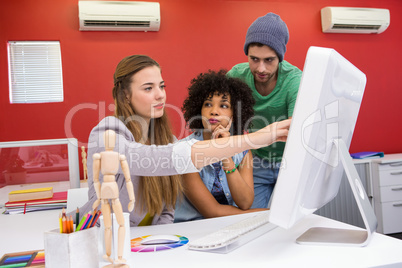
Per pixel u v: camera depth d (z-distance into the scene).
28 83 3.24
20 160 1.82
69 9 3.18
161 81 1.17
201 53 3.41
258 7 3.52
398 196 3.19
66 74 3.18
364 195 0.84
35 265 0.73
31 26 3.13
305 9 3.62
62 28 3.17
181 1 3.38
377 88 3.83
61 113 3.18
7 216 1.39
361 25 3.63
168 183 1.16
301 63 3.62
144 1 3.30
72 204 1.44
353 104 0.87
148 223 1.17
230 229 0.84
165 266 0.68
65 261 0.62
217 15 3.44
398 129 3.89
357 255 0.70
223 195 1.49
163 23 3.34
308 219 1.01
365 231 0.86
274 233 0.88
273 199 0.67
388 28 3.85
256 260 0.69
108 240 0.66
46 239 0.64
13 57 3.20
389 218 3.16
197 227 0.99
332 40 3.70
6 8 3.10
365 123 3.80
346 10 3.58
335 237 0.81
